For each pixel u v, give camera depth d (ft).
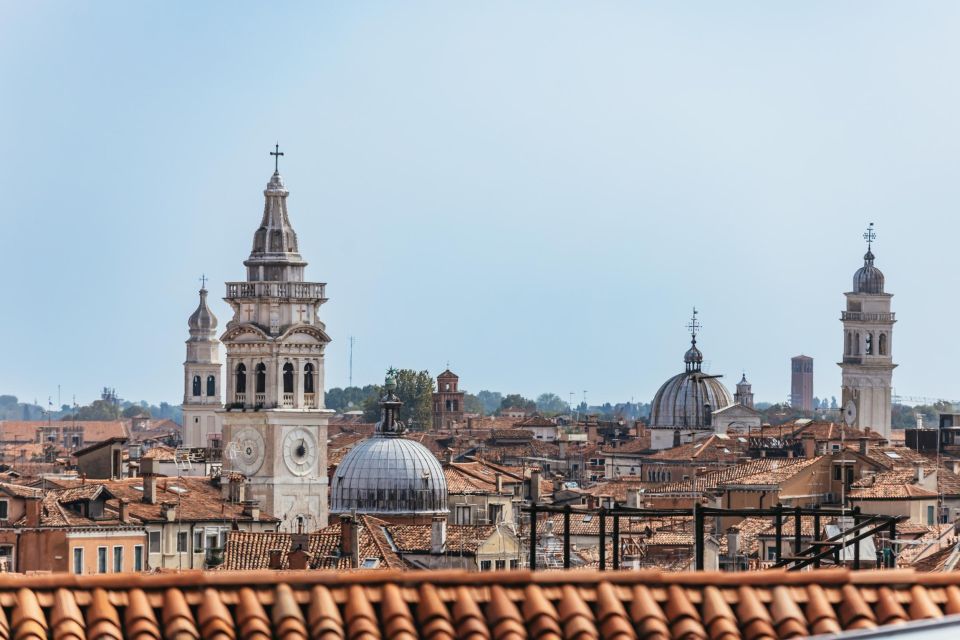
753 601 188.55
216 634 180.96
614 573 189.47
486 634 183.73
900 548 627.46
